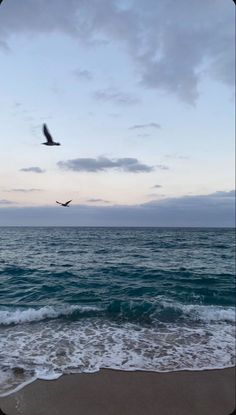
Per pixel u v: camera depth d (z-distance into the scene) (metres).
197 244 36.50
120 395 5.70
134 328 8.96
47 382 6.04
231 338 8.38
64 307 10.60
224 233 73.62
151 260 22.44
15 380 6.07
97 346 7.69
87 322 9.38
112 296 12.43
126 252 27.17
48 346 7.62
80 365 6.73
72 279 15.37
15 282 14.60
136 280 15.51
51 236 50.28
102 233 67.38
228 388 5.96
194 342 8.06
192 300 12.21
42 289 13.34
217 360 7.08
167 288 13.93
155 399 5.61
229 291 13.62
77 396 5.65
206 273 17.67
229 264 21.38
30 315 9.81
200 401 5.57
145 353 7.37
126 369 6.61
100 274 16.75
